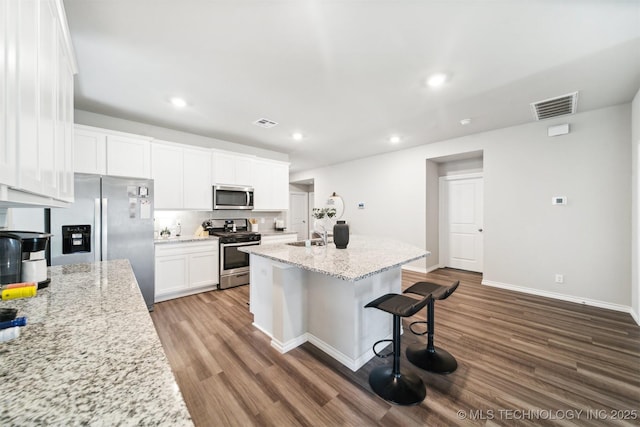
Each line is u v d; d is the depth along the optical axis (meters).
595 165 3.06
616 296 2.94
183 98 2.71
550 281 3.38
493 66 2.14
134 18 1.59
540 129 3.43
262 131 3.82
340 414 1.48
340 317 1.98
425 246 4.69
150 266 3.08
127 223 2.93
